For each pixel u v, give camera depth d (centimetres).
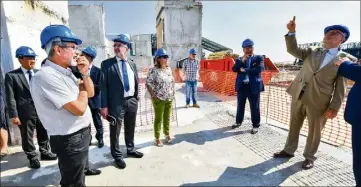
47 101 179
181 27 1752
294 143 341
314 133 302
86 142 202
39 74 175
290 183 275
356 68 229
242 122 517
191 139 428
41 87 173
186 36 1764
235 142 409
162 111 389
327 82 280
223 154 360
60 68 179
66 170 195
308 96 292
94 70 385
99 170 305
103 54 2023
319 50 300
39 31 451
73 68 201
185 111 654
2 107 370
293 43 302
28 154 322
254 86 438
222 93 952
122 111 325
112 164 332
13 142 402
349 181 275
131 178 291
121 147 397
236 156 352
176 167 320
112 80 315
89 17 1967
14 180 293
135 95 348
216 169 313
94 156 361
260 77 450
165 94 377
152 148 389
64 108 179
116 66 320
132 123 350
